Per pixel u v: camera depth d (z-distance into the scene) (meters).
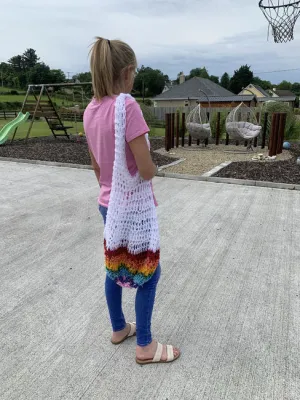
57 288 2.67
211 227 3.90
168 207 4.62
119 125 1.48
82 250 3.33
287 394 1.71
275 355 1.97
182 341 2.09
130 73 1.60
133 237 1.65
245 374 1.84
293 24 8.05
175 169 7.08
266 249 3.34
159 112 27.58
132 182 1.59
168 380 1.80
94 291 2.63
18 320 2.28
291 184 5.70
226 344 2.06
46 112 11.57
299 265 3.03
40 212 4.43
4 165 7.68
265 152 9.45
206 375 1.83
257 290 2.64
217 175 6.42
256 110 11.92
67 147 10.05
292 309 2.40
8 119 27.33
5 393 1.71
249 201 4.91
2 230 3.83
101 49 1.51
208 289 2.65
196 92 43.72
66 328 2.20
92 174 6.75
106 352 2.00
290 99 56.66
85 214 4.36
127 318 2.30
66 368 1.88
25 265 3.03
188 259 3.14
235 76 72.38
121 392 1.72
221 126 12.16
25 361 1.92
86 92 20.92
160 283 2.73
